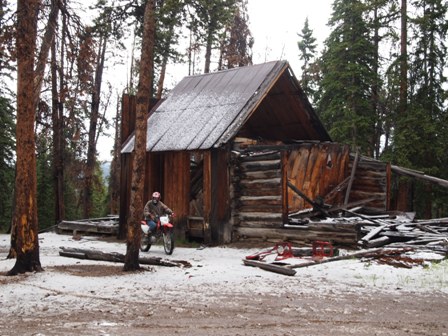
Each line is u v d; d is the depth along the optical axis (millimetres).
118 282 10719
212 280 11023
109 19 14180
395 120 29797
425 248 14906
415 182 30094
